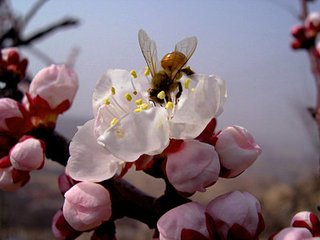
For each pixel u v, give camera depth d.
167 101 0.07
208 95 0.06
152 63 0.07
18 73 0.10
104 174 0.06
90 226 0.07
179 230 0.06
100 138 0.06
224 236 0.06
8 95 0.10
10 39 0.13
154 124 0.06
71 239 0.07
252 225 0.06
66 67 0.09
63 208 0.07
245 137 0.06
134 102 0.07
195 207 0.06
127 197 0.07
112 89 0.07
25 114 0.08
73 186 0.07
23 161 0.07
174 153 0.06
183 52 0.07
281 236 0.06
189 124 0.06
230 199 0.06
